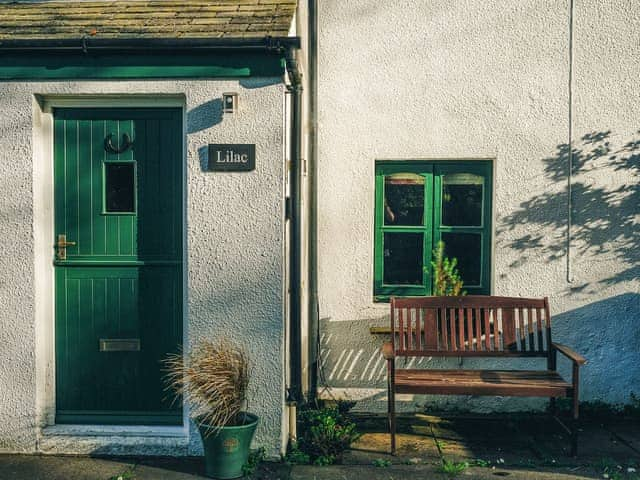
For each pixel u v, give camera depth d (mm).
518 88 5926
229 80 4797
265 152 4801
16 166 4852
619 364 5953
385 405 6062
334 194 6062
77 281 5094
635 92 5871
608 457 4961
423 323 6016
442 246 6121
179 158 5027
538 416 5941
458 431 5598
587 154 5902
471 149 5961
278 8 5027
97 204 5074
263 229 4820
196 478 4531
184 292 4973
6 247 4875
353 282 6078
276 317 4832
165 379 5082
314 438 4980
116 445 4914
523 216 5949
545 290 5957
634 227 5898
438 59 5961
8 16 5066
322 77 6027
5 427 4918
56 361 5113
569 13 5875
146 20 4938
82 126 5055
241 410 4777
